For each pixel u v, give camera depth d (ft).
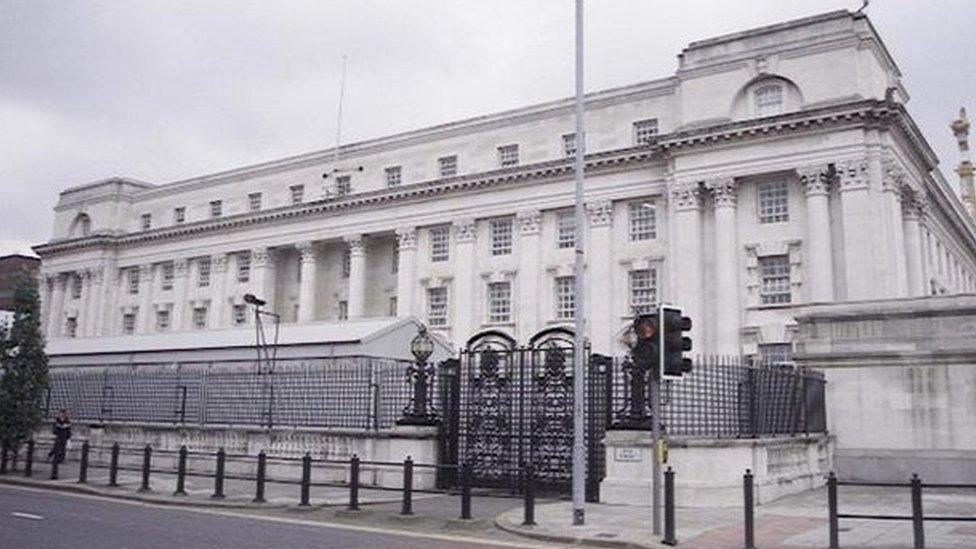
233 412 94.32
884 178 136.36
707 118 151.43
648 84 167.43
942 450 81.56
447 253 191.93
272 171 228.63
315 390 87.40
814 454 79.56
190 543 43.98
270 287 223.92
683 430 66.13
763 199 148.56
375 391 82.48
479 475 74.95
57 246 269.85
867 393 86.33
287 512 61.05
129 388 106.83
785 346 139.85
